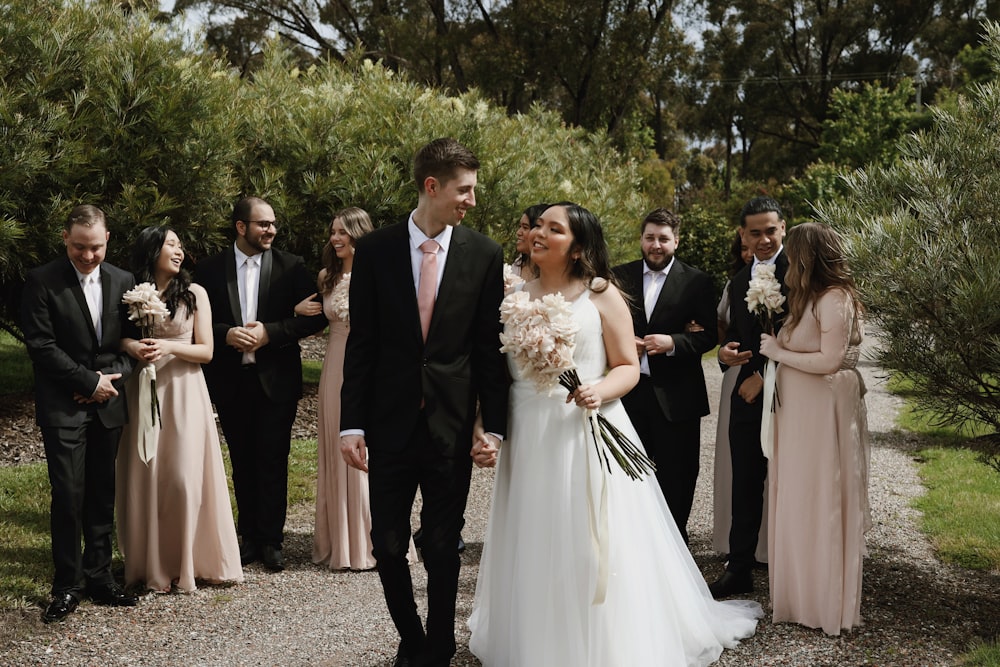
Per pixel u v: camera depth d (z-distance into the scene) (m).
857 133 29.44
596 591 3.27
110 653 3.81
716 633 3.77
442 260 3.51
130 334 4.53
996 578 4.71
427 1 29.64
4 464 6.96
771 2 43.22
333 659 3.76
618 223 11.25
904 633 3.90
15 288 8.06
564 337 3.25
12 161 6.72
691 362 4.96
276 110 9.20
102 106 7.54
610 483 3.47
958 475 7.34
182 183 7.86
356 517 5.05
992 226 3.95
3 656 3.72
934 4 41.22
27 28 7.12
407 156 9.34
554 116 14.12
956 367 4.02
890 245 3.90
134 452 4.61
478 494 7.02
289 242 9.24
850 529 3.96
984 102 4.18
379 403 3.47
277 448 5.16
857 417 4.08
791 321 4.14
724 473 5.27
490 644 3.56
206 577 4.75
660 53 28.42
